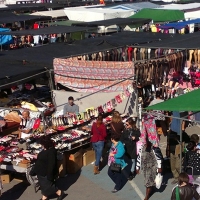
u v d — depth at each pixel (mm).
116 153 9414
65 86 14047
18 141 10250
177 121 10625
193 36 18922
